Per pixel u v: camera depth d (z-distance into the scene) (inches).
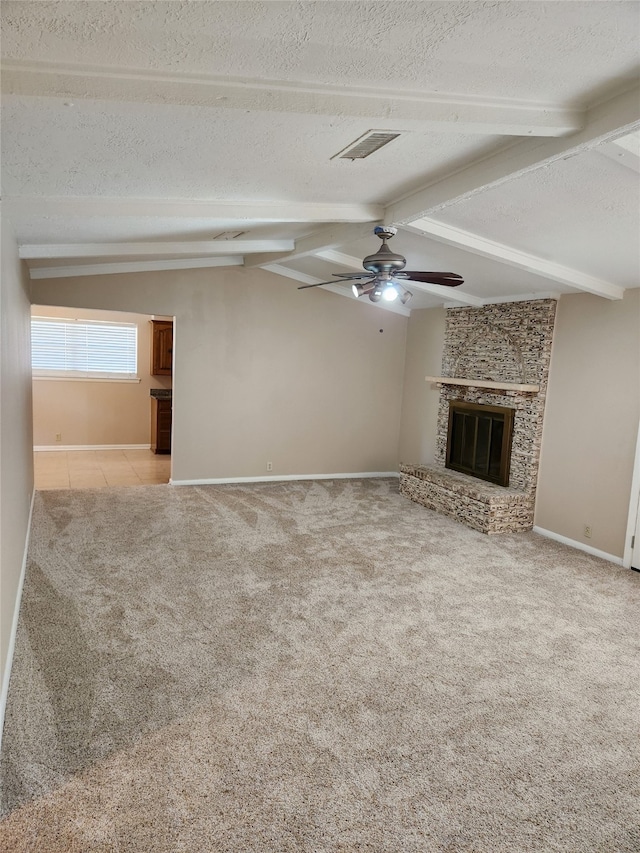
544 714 103.2
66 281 231.9
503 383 217.8
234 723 96.7
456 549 189.9
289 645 123.1
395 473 305.3
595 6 54.7
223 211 131.6
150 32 54.5
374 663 117.6
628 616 144.3
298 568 167.3
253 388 269.3
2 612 98.1
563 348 203.5
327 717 99.4
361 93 71.1
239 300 261.1
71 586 148.3
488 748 93.5
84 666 111.7
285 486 268.7
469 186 109.2
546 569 175.2
